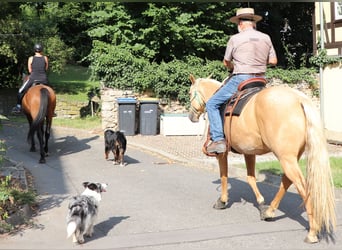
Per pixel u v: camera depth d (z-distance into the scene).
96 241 6.44
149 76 18.81
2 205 7.27
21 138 17.58
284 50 27.19
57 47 26.95
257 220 7.36
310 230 6.21
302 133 6.16
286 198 8.73
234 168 11.28
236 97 7.13
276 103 6.32
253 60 7.22
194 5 20.86
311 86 19.77
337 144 16.56
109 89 19.05
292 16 27.45
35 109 13.10
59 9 31.03
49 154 14.45
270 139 6.36
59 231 6.91
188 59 20.77
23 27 25.56
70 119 22.81
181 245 6.23
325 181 5.93
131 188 9.81
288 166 6.20
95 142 16.67
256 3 25.45
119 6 20.56
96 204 6.47
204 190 9.58
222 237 6.52
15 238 6.59
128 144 16.41
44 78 14.27
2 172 10.23
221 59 22.58
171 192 9.40
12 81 28.86
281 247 6.08
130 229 6.99
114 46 20.14
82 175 11.30
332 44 16.89
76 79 34.03
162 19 20.05
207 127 8.23
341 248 6.02
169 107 19.34
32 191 8.70
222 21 21.92
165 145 16.08
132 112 18.20
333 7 16.75
